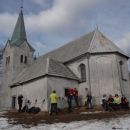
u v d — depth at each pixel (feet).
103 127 42.75
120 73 94.94
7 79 130.93
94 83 92.32
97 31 110.01
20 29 145.07
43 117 59.77
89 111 72.13
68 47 119.96
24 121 55.01
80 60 99.55
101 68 94.07
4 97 127.44
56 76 89.56
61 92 89.25
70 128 43.86
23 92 100.01
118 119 49.96
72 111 74.43
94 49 97.35
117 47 103.96
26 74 110.93
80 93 95.55
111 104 69.46
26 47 141.18
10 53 135.74
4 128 47.65
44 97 84.69
